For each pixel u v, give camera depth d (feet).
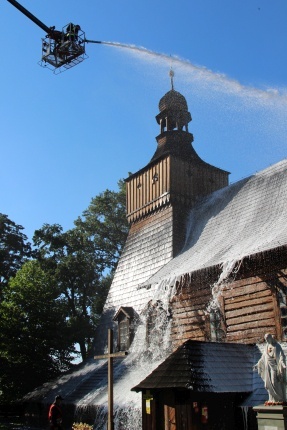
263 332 63.67
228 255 69.05
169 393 53.11
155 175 104.06
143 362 81.30
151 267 96.73
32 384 109.81
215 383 51.13
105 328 102.17
